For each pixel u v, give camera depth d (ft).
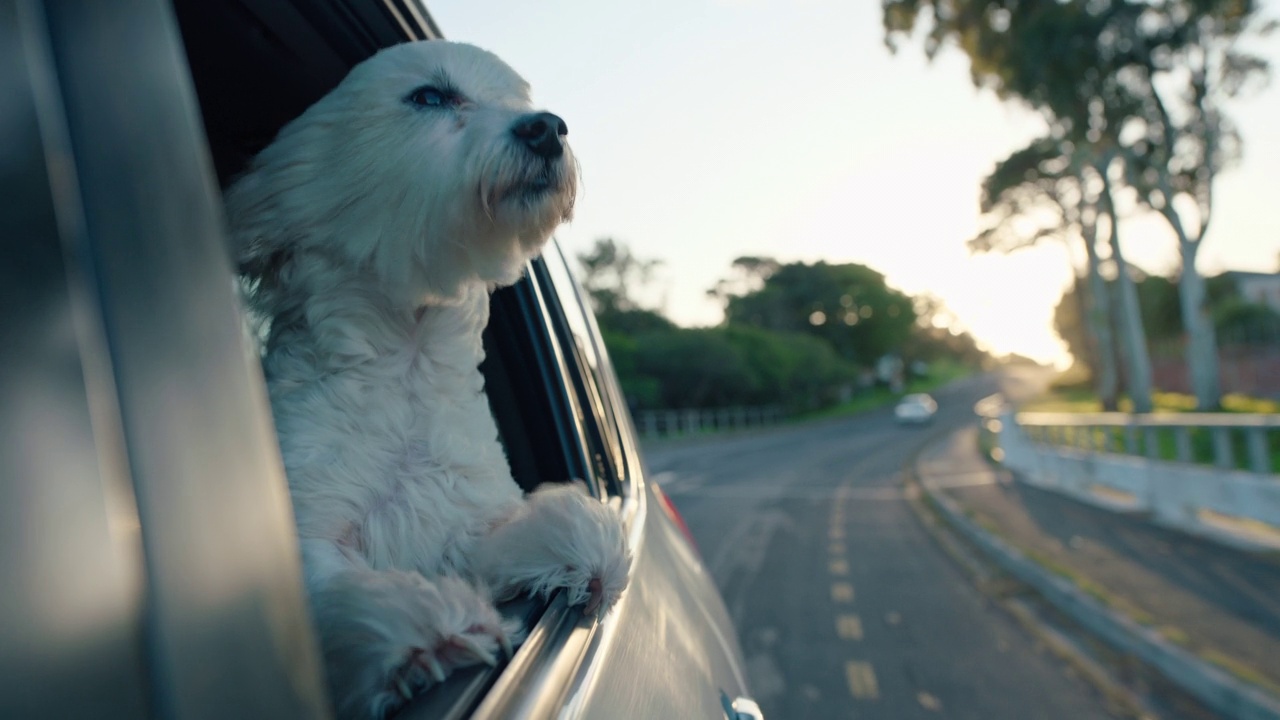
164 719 1.41
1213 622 18.57
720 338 157.17
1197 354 87.51
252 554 1.67
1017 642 19.10
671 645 5.69
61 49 1.55
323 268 4.50
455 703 2.79
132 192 1.61
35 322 1.36
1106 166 88.79
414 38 5.62
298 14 4.93
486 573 4.09
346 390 4.22
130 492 1.43
